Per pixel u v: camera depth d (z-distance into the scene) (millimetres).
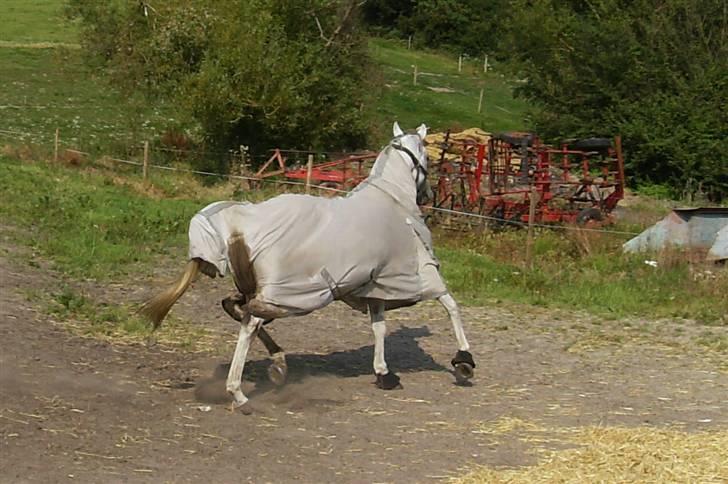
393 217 9625
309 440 8133
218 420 8602
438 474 7355
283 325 12938
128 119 36531
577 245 19172
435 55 68188
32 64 46938
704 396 10281
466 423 8867
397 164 9938
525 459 7773
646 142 33062
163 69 33531
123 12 34906
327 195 24266
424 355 11719
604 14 37281
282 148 34250
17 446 7426
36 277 14383
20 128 34938
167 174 30156
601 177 27609
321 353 11602
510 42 39719
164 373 10195
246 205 8992
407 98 50281
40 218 19266
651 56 35344
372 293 9531
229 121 32219
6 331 11008
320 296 9008
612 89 35688
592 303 14992
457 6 69625
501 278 16391
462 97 53906
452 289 15523
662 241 18422
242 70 32000
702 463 7504
